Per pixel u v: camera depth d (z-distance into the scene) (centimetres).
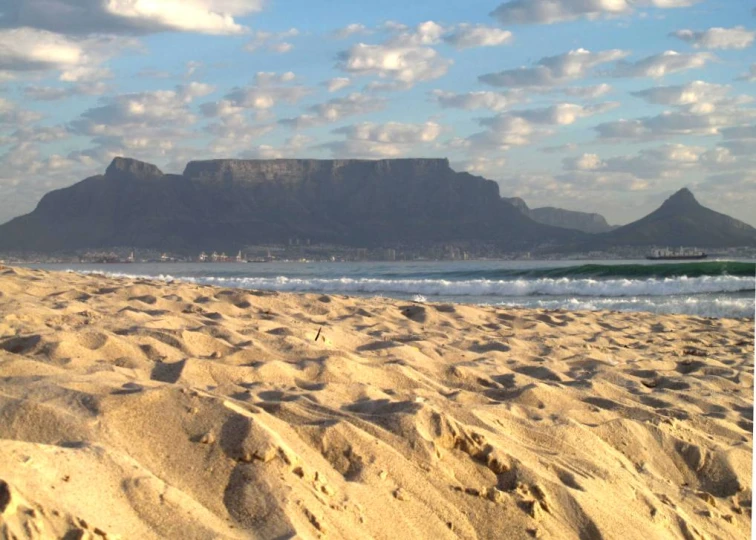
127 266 8969
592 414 470
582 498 344
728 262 2569
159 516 246
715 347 880
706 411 538
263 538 253
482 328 947
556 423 432
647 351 820
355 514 287
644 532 342
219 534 245
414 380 496
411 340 707
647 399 550
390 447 337
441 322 973
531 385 518
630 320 1168
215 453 293
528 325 1009
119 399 313
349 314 944
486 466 350
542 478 349
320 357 507
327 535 267
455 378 546
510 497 329
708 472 427
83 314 613
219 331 573
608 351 791
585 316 1198
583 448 409
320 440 327
